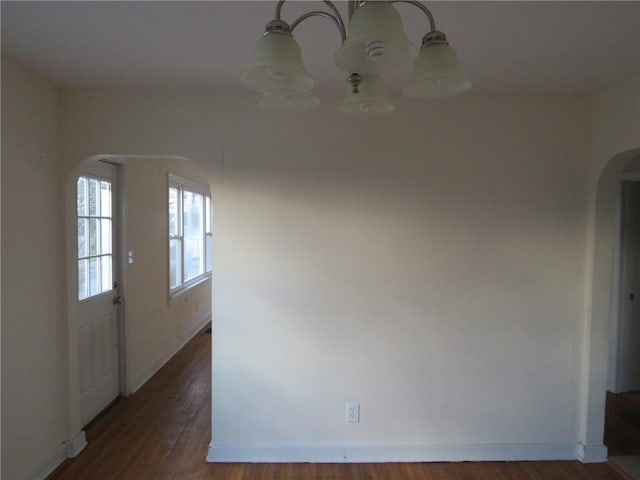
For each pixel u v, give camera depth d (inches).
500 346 96.3
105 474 89.0
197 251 221.1
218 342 94.0
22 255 79.8
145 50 70.9
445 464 95.3
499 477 90.4
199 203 222.1
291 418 95.3
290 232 93.4
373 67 35.6
